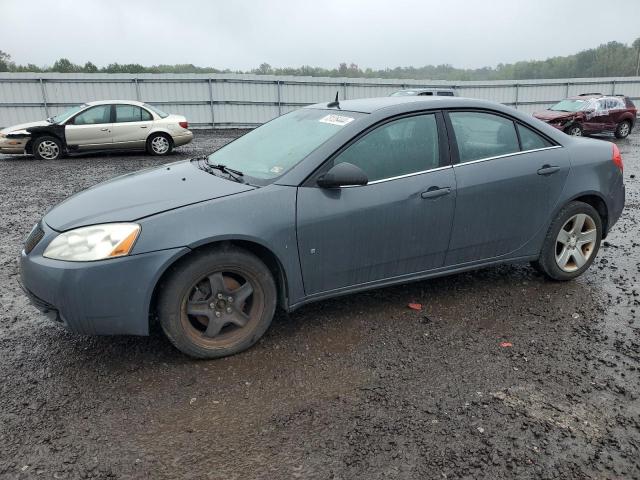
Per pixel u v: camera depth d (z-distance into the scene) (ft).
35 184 31.91
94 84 72.38
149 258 9.39
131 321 9.56
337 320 12.23
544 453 7.88
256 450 7.87
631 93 100.94
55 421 8.50
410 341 11.28
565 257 14.37
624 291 14.24
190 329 10.15
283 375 9.92
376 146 11.46
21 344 11.10
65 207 10.82
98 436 8.16
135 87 74.43
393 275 11.99
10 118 69.82
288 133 12.80
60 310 9.39
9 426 8.34
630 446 8.08
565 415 8.80
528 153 13.24
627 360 10.61
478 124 12.73
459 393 9.38
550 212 13.62
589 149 14.25
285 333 11.58
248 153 12.76
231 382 9.68
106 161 43.42
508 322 12.26
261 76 80.23
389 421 8.57
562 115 62.08
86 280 9.20
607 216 14.82
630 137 67.62
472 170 12.32
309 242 10.68
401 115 11.85
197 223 9.72
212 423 8.50
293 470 7.47
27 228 21.25
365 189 11.14
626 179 34.22
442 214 11.99
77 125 44.29
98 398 9.14
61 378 9.77
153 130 46.85
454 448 7.95
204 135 70.33
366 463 7.61
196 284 10.05
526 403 9.11
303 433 8.27
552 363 10.46
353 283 11.56
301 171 10.79
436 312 12.73
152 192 10.80
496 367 10.28
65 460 7.62
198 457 7.72
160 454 7.78
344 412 8.80
